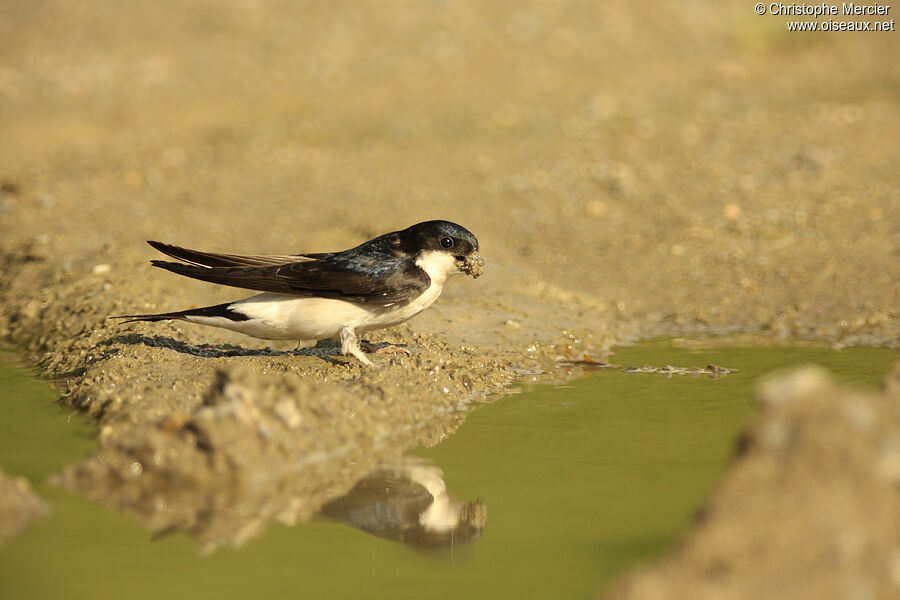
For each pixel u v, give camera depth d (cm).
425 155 2123
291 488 791
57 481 793
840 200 1759
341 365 1039
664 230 1697
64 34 3119
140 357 1066
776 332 1304
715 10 3272
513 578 616
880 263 1501
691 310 1411
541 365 1173
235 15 3238
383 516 733
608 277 1533
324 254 1084
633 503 727
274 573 636
